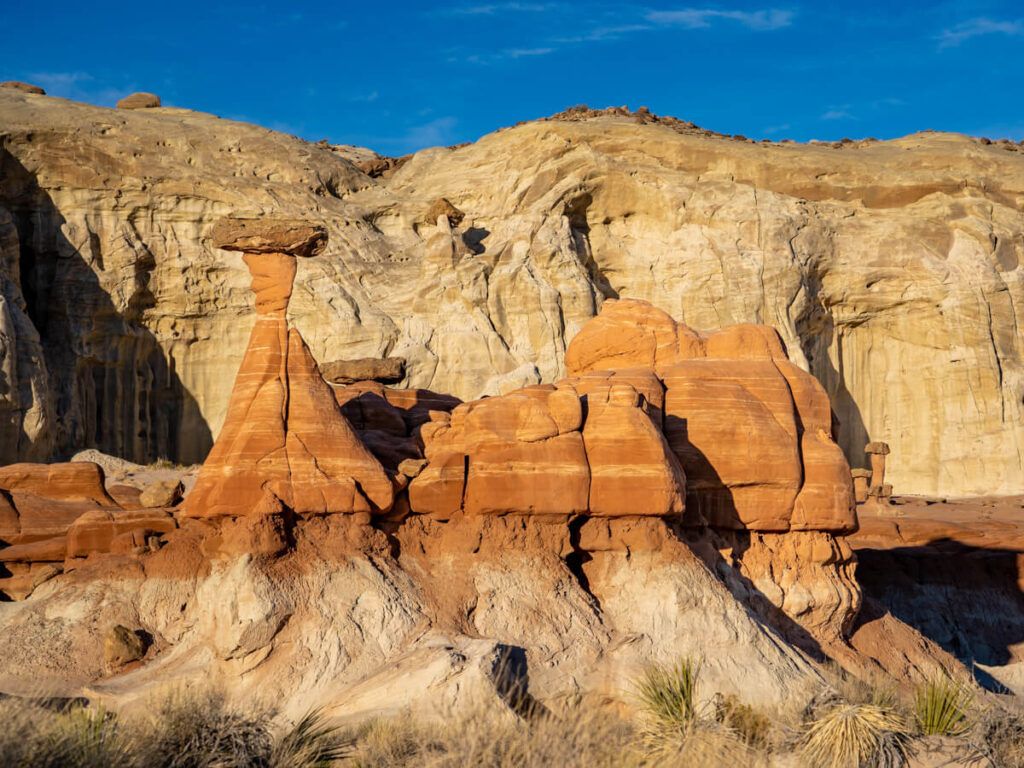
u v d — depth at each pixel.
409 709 16.45
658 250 68.06
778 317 65.44
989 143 80.56
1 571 21.78
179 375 62.66
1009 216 70.38
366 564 19.34
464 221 69.00
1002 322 67.19
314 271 63.03
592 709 16.38
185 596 20.22
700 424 22.45
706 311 65.88
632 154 69.75
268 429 19.72
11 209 61.06
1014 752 17.75
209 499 19.55
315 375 20.28
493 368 61.69
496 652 17.41
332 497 19.58
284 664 18.03
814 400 23.80
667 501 20.38
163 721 15.16
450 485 20.36
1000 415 65.62
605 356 24.44
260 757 15.00
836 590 22.75
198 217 63.53
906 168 71.81
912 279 68.00
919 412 67.69
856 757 16.59
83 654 19.50
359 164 79.50
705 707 17.64
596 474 20.48
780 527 22.66
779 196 68.88
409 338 62.22
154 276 62.34
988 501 59.53
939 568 33.81
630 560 20.52
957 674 23.83
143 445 60.94
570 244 66.06
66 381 58.28
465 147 74.81
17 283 58.47
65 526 23.45
